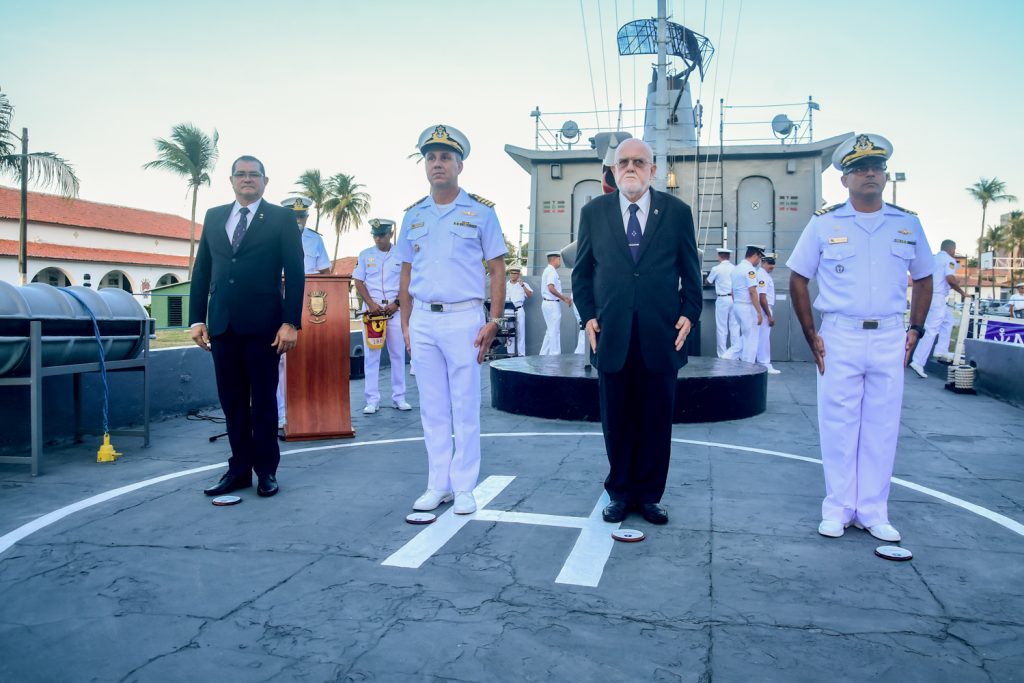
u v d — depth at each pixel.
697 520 3.59
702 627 2.39
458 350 3.72
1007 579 2.83
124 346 5.36
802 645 2.26
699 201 13.56
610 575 2.85
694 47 14.22
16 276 41.50
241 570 2.92
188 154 42.44
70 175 26.28
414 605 2.56
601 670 2.10
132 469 4.75
